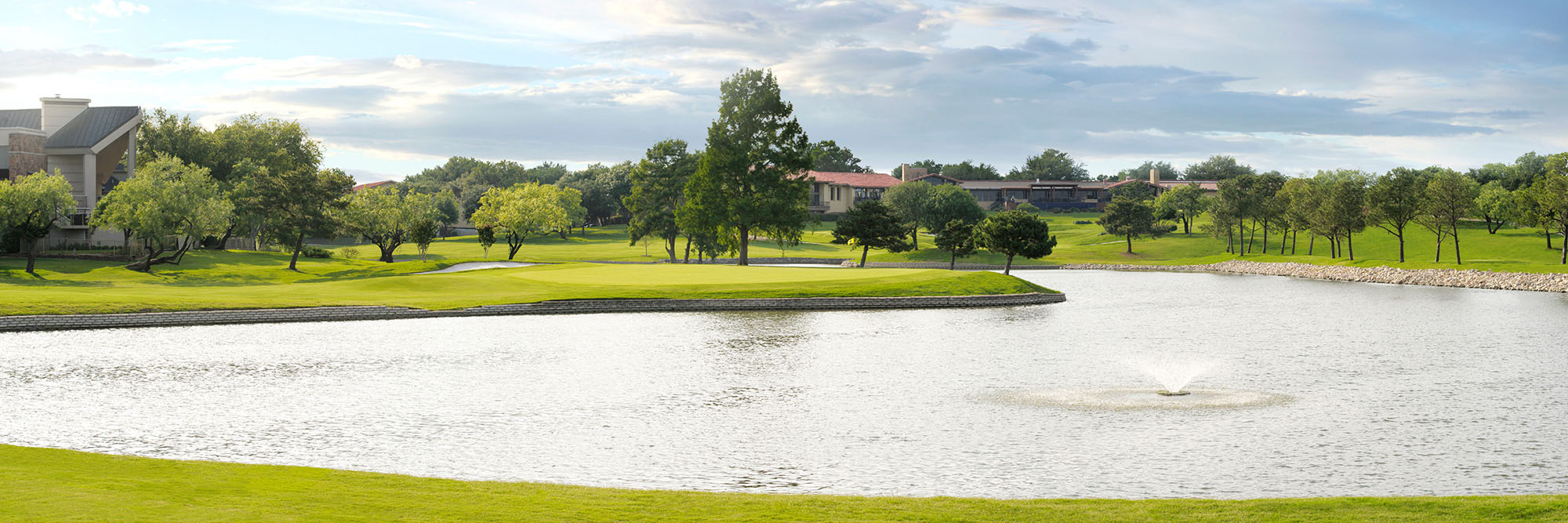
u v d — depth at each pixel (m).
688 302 61.41
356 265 100.25
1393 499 14.91
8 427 24.38
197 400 28.39
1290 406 28.27
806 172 100.81
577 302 59.16
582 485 17.66
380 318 53.81
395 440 23.41
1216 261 135.62
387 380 32.50
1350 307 67.62
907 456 22.08
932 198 147.75
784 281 69.31
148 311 48.84
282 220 94.00
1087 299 75.88
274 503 13.84
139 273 78.00
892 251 122.38
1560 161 116.75
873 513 14.28
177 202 81.44
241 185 106.62
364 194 113.62
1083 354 40.31
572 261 132.12
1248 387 31.98
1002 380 33.19
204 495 14.29
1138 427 25.22
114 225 81.62
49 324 45.41
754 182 97.81
